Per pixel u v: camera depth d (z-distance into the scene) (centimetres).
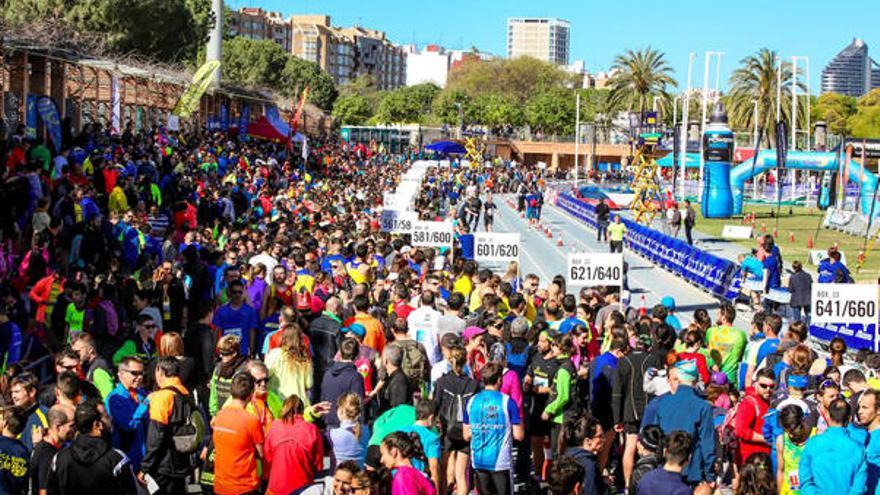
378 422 1109
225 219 3102
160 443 1038
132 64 4488
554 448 1304
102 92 5078
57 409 965
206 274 1884
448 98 15612
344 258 2153
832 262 2733
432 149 9875
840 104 16025
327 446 1145
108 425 959
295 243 2241
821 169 7281
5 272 1897
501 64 18625
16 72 3844
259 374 1107
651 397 1268
